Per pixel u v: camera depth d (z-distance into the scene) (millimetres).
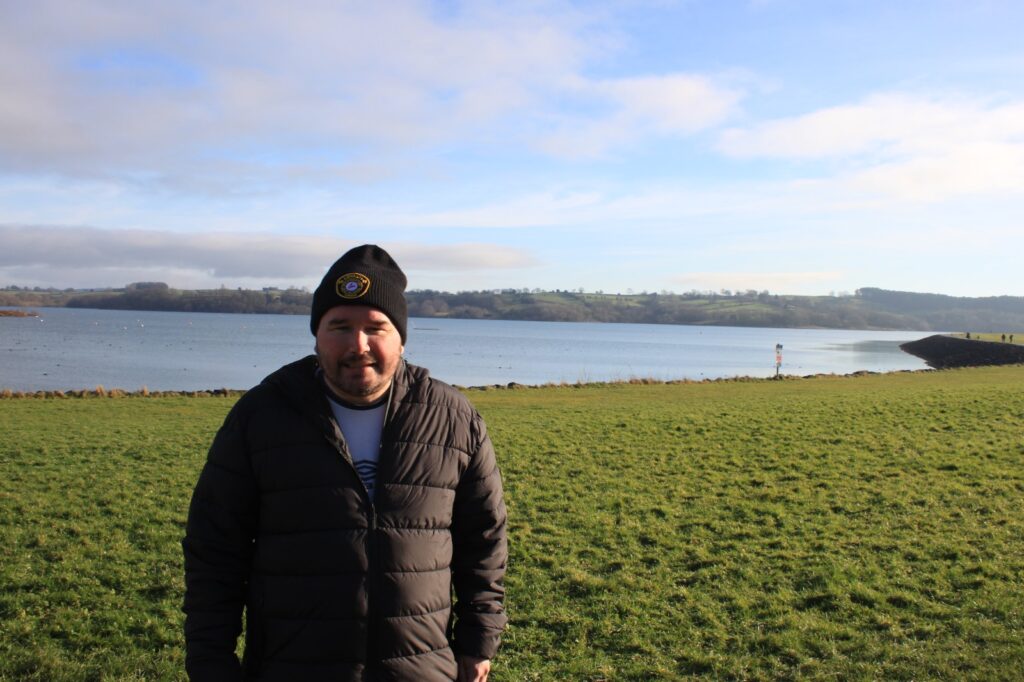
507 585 8164
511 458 15164
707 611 7395
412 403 3182
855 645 6547
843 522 10336
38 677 6008
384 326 3090
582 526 10359
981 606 7230
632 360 84125
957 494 11688
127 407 24484
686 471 13891
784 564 8695
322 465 2955
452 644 3232
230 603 2992
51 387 41531
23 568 8406
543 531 10164
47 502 11281
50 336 101375
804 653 6438
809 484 12648
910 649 6395
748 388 33469
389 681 2871
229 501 2994
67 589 7836
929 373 42750
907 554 8883
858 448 15664
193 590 2955
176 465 14234
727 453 15531
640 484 12867
